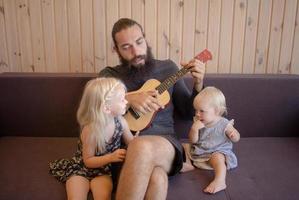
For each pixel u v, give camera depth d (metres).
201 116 1.44
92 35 1.86
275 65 1.89
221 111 1.46
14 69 1.93
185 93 1.61
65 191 1.21
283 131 1.73
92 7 1.81
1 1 1.83
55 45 1.89
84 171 1.26
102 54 1.89
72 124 1.74
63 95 1.71
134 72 1.55
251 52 1.87
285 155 1.49
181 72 1.50
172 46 1.87
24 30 1.87
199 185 1.25
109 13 1.82
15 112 1.73
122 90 1.29
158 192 1.12
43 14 1.84
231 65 1.90
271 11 1.80
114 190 1.26
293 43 1.85
